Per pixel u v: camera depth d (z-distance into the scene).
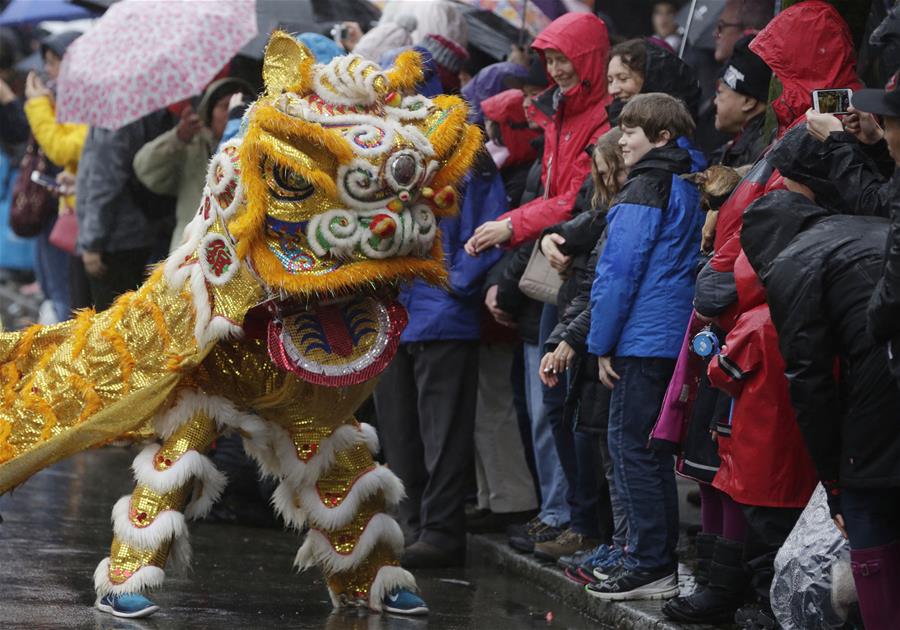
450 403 21.52
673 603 16.28
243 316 16.16
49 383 16.94
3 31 46.59
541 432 21.42
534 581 20.31
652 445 16.66
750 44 16.77
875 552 12.83
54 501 25.56
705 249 16.30
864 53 17.69
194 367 16.52
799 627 13.88
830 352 12.78
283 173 15.65
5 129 40.38
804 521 14.01
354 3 31.25
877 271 12.60
